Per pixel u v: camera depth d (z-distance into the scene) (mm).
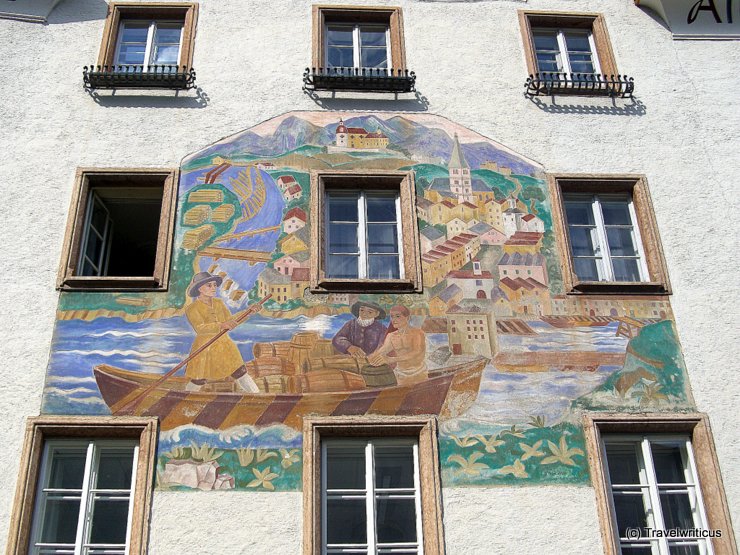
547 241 11156
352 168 11656
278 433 9453
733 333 10500
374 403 9695
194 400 9609
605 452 9734
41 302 10234
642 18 13711
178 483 9125
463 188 11555
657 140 12266
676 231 11383
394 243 11281
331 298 10406
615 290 10703
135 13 13297
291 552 8844
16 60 12445
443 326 10273
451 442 9508
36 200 11094
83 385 9672
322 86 12469
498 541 9016
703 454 9641
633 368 10141
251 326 10148
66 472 9305
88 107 12062
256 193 11328
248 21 13227
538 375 10000
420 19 13461
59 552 8844
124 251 12836
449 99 12539
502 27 13469
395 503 9273
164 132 11883
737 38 13500
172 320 10164
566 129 12312
